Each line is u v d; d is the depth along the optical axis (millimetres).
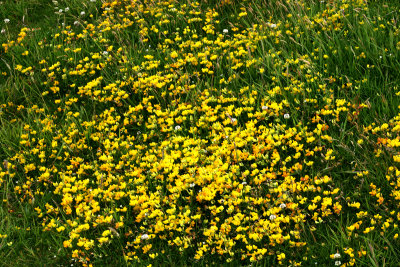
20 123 5934
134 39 7223
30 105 6180
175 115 5555
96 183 4891
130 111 5613
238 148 4957
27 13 8375
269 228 4008
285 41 6168
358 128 4711
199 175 4539
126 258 4023
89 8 8086
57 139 5531
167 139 5289
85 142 5480
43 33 7598
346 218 4191
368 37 5828
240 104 5461
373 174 4387
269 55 5879
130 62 6445
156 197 4434
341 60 5738
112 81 6195
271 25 6539
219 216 4410
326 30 6309
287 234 4027
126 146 5215
